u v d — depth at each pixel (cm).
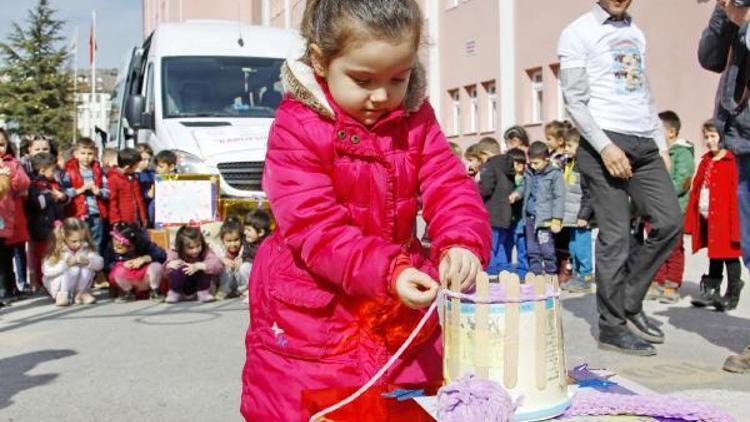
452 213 239
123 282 855
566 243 990
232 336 663
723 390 461
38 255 952
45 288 938
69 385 520
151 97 1177
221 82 1176
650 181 536
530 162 957
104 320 751
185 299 861
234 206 1041
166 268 849
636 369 515
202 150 1055
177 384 516
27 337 682
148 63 1245
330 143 237
